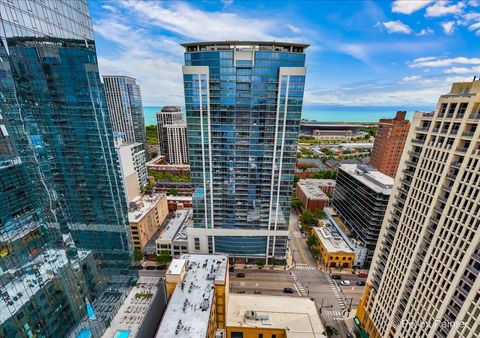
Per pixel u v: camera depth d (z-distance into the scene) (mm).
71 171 71125
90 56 71250
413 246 62250
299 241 137500
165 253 117625
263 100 92938
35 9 54125
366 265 114750
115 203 84812
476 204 46156
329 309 92375
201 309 62375
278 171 102500
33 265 47906
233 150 100188
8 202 43000
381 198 105500
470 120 47688
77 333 59125
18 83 52219
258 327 69688
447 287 52250
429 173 57875
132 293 79500
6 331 42500
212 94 92625
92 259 74688
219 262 80438
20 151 46031
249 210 109938
